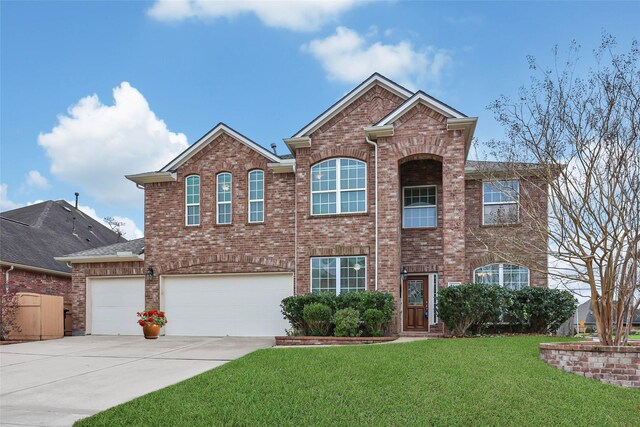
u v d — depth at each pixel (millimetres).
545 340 13172
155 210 19766
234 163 19219
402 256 18016
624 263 10055
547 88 11852
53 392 8523
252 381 8539
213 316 18688
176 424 6395
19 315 18016
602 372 9344
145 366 11023
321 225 17188
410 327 17688
